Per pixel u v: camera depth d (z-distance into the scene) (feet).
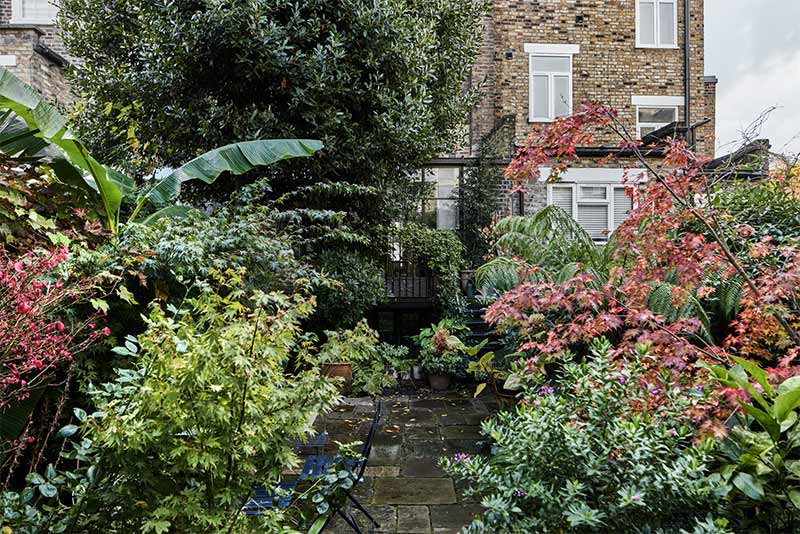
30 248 9.92
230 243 12.84
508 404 16.33
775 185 17.08
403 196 27.55
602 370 7.83
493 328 22.20
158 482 5.65
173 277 10.62
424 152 24.56
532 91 34.27
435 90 25.45
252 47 18.84
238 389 5.38
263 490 8.36
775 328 9.04
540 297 9.34
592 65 34.32
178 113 19.81
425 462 13.41
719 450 7.29
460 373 22.52
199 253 10.81
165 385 5.47
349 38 20.16
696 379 7.91
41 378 7.98
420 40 21.49
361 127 21.63
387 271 27.02
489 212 30.45
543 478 6.75
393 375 21.95
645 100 34.32
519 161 9.09
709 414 7.34
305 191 21.43
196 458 5.21
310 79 19.63
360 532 8.94
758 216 16.30
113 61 22.74
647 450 6.30
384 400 20.42
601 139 32.45
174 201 17.12
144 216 17.39
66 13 23.71
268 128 19.81
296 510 7.40
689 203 8.68
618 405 7.11
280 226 19.69
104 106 21.29
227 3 18.58
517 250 17.75
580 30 34.27
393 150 22.52
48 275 8.27
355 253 22.90
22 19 31.07
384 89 20.59
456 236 27.99
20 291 6.48
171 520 5.54
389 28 20.08
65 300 8.50
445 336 22.24
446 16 25.03
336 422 17.17
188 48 19.03
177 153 21.38
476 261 29.81
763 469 6.88
